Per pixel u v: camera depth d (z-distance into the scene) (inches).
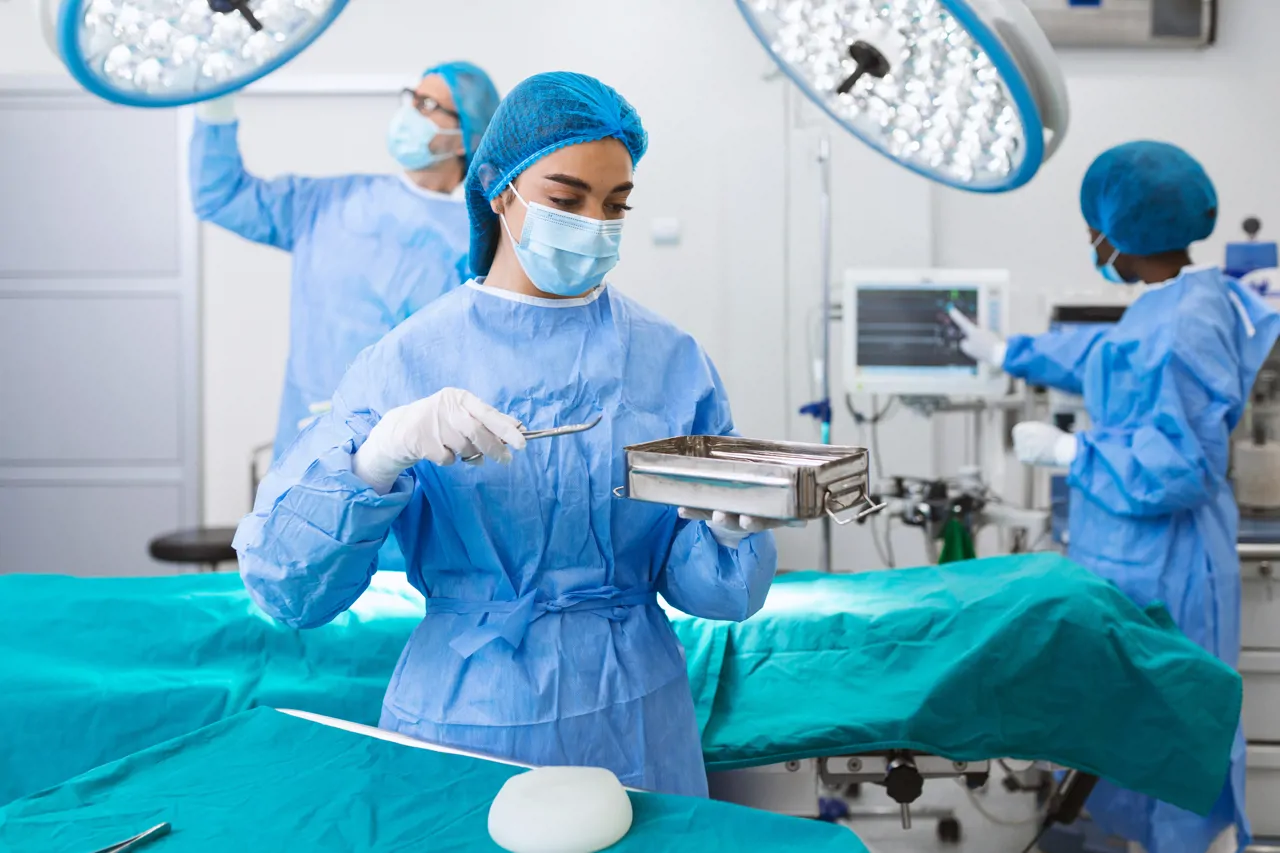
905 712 61.4
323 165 140.8
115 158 141.5
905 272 98.0
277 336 143.9
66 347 143.9
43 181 141.9
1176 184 80.7
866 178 135.9
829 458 38.3
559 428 37.7
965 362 97.7
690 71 139.2
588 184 40.9
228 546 116.6
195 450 144.5
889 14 42.8
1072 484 82.0
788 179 136.9
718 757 59.9
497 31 138.9
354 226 91.4
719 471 34.9
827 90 48.9
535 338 43.9
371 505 38.3
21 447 145.0
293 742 41.0
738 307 141.3
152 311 143.3
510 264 44.6
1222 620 79.5
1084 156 134.7
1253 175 133.4
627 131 41.9
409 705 42.9
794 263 138.1
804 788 66.1
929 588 71.0
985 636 63.8
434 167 91.4
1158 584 79.2
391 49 139.2
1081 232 136.0
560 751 41.3
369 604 67.4
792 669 66.0
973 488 97.9
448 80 87.5
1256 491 95.8
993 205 136.6
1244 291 83.3
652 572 46.6
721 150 139.7
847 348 97.9
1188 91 132.9
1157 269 85.3
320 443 41.7
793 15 45.6
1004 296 97.7
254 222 93.0
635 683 42.9
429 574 44.4
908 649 65.9
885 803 98.5
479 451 37.5
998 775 103.9
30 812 35.4
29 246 142.6
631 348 45.3
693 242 141.2
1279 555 84.5
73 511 145.7
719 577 43.1
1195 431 78.5
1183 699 63.1
